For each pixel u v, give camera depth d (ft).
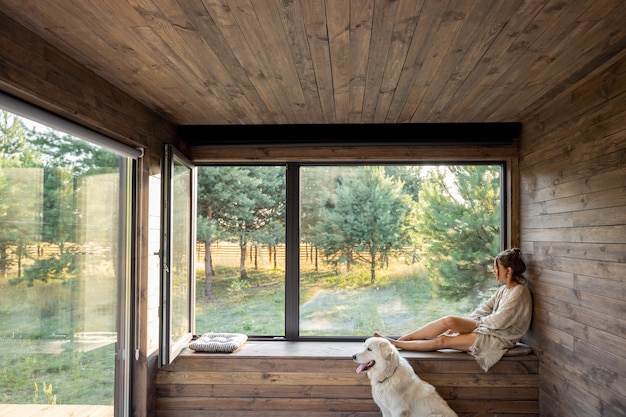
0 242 7.03
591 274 9.61
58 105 7.98
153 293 12.08
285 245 14.74
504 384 12.29
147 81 9.71
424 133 13.87
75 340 9.17
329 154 14.12
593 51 8.21
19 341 7.47
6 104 7.00
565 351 10.72
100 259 10.20
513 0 6.38
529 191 12.90
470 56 8.38
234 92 10.46
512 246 13.79
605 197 9.11
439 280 14.48
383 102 11.23
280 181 14.83
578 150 10.14
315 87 10.11
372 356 11.11
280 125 14.06
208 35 7.50
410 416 10.85
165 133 12.76
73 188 9.09
